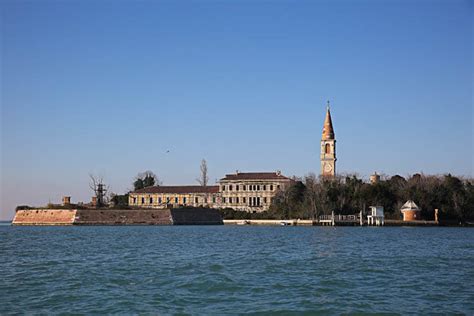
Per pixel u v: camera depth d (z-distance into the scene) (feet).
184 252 287.48
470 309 140.05
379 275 196.75
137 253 281.13
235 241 377.30
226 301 149.48
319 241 376.07
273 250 300.20
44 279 185.37
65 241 380.99
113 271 205.36
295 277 190.60
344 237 425.28
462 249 310.86
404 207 647.56
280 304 145.79
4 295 156.76
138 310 138.10
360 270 210.18
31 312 135.95
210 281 179.63
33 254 276.00
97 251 293.84
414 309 140.15
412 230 554.05
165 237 430.20
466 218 650.02
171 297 154.20
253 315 133.69
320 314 135.13
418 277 192.44
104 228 620.90
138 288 167.84
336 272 204.23
